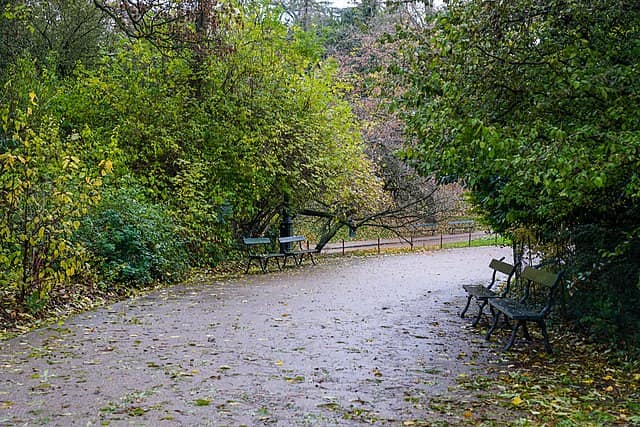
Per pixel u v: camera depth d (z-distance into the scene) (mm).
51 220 9648
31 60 17844
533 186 7523
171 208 15742
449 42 6473
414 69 7289
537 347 8023
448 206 26609
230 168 17391
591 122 5965
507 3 6324
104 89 16844
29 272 9594
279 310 10484
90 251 12039
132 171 16094
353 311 10453
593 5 6199
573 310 8820
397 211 23016
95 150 14992
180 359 7172
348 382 6332
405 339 8391
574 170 5410
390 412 5410
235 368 6816
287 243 19547
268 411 5402
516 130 6145
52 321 9234
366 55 26672
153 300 11391
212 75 17422
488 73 6441
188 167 16203
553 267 9586
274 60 18109
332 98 19688
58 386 6078
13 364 6871
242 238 19062
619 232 7941
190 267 15602
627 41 6387
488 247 24172
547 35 6652
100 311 10156
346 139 19719
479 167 7594
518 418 5262
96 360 7074
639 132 5422
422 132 6898
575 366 7109
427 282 14234
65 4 20391
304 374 6609
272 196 19047
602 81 5754
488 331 8781
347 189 19500
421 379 6473
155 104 16750
